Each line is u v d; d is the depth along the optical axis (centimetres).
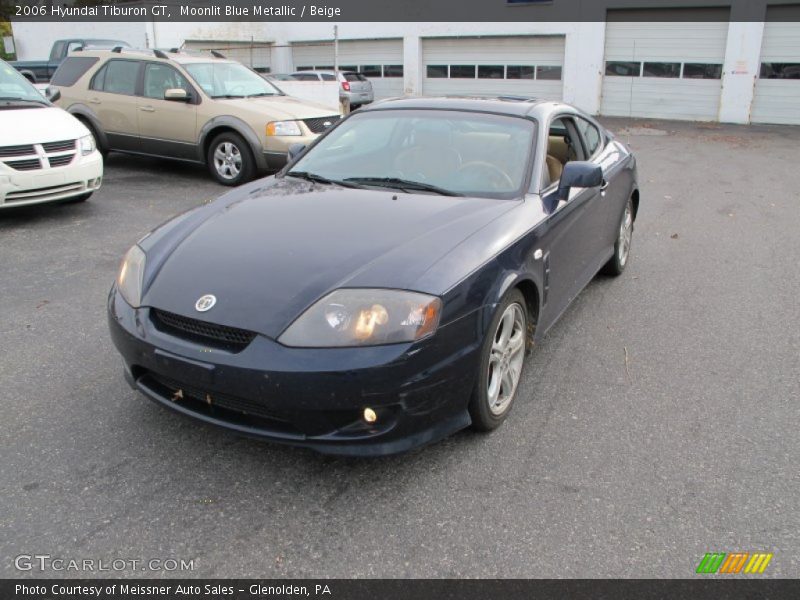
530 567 239
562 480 288
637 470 296
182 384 272
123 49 991
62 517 259
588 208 427
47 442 306
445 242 297
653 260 618
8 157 630
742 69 2044
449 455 304
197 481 282
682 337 442
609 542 251
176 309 274
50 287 508
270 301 265
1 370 374
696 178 1095
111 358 392
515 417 338
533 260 332
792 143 1600
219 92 930
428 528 257
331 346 254
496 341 314
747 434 326
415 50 2488
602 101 2275
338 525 258
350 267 278
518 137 394
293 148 452
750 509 271
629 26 2170
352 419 261
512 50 2355
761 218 796
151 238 332
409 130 410
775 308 497
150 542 248
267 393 254
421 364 262
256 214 339
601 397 361
